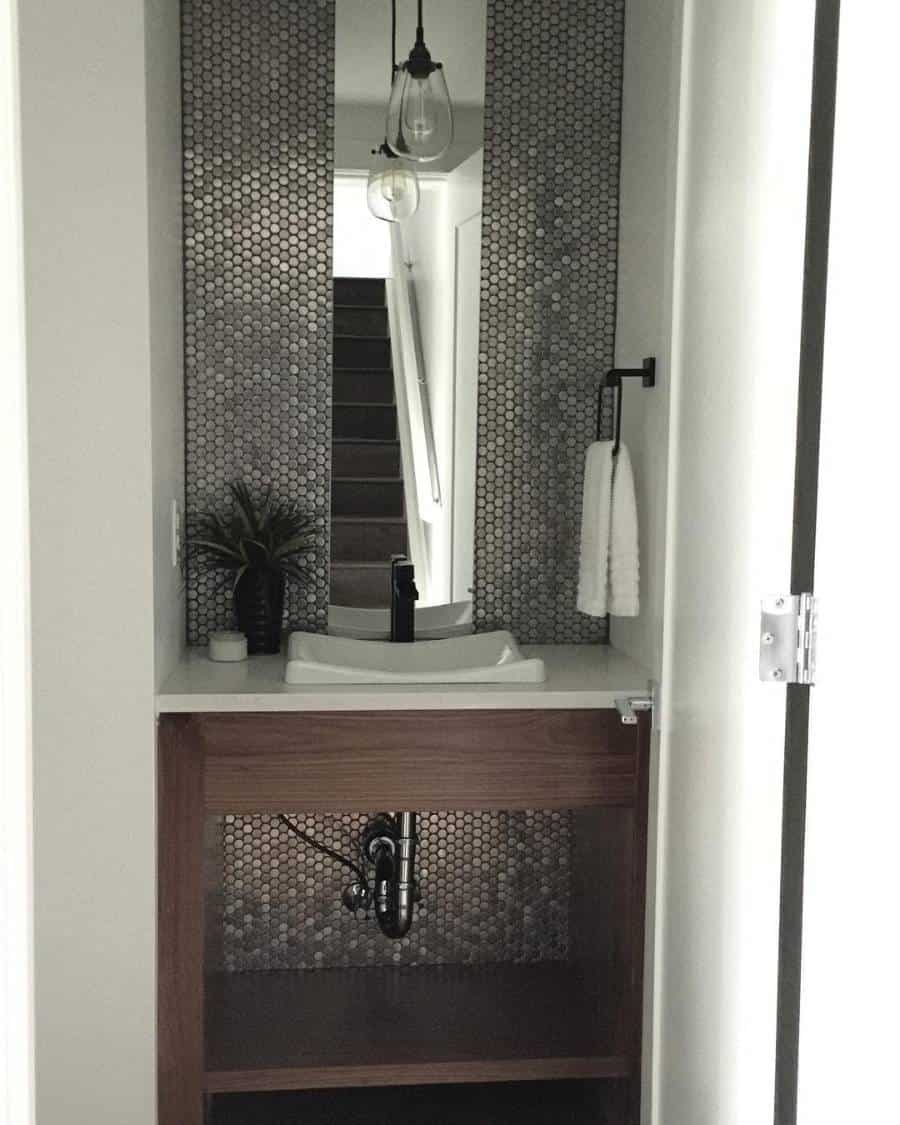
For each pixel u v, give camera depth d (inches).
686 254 81.3
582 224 117.8
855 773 61.9
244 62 112.6
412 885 113.3
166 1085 96.3
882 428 60.4
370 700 95.7
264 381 116.0
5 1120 43.6
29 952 44.8
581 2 115.6
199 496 116.3
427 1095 113.9
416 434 118.2
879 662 60.7
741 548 70.4
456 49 115.0
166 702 92.7
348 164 114.5
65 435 88.4
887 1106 59.7
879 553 60.7
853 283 61.2
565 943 124.0
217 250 114.2
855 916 61.7
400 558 118.9
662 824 85.4
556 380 119.3
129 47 86.2
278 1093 113.8
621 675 105.0
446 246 116.6
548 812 122.9
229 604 117.0
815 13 63.4
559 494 120.6
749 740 69.0
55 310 87.5
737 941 70.6
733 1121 70.7
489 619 121.3
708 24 77.1
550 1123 108.8
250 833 119.7
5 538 42.6
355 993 115.5
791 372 66.0
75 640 89.7
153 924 92.0
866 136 60.4
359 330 116.5
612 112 116.9
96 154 86.8
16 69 43.2
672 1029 83.0
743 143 70.8
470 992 115.7
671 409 83.4
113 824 91.0
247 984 117.3
